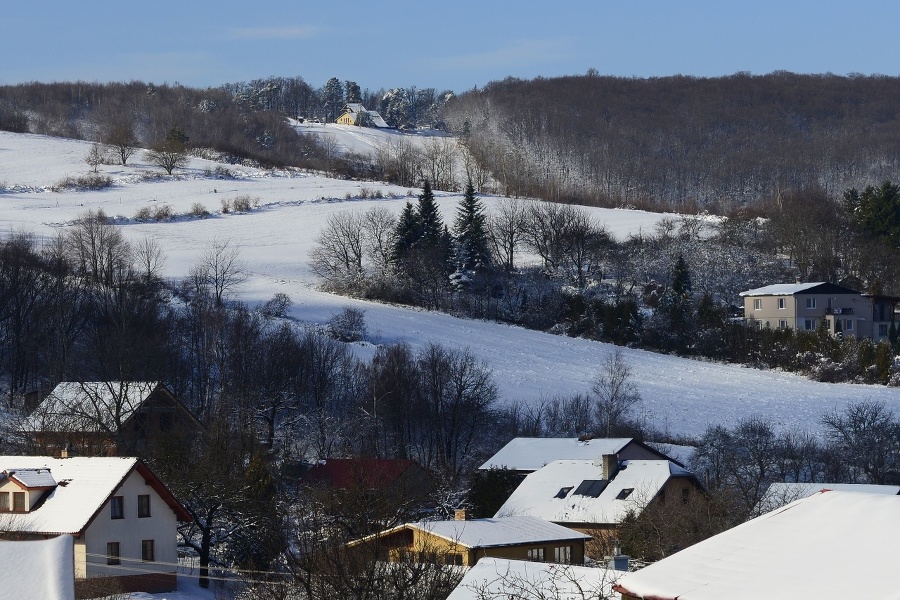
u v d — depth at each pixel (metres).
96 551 43.06
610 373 90.19
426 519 41.19
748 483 54.31
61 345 79.12
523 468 61.03
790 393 93.44
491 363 97.19
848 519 17.06
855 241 148.50
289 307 106.44
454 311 118.88
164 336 79.81
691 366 104.81
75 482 44.41
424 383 78.31
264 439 71.25
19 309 80.75
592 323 115.69
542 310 120.00
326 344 84.75
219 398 70.06
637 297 128.25
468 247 132.38
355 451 68.56
